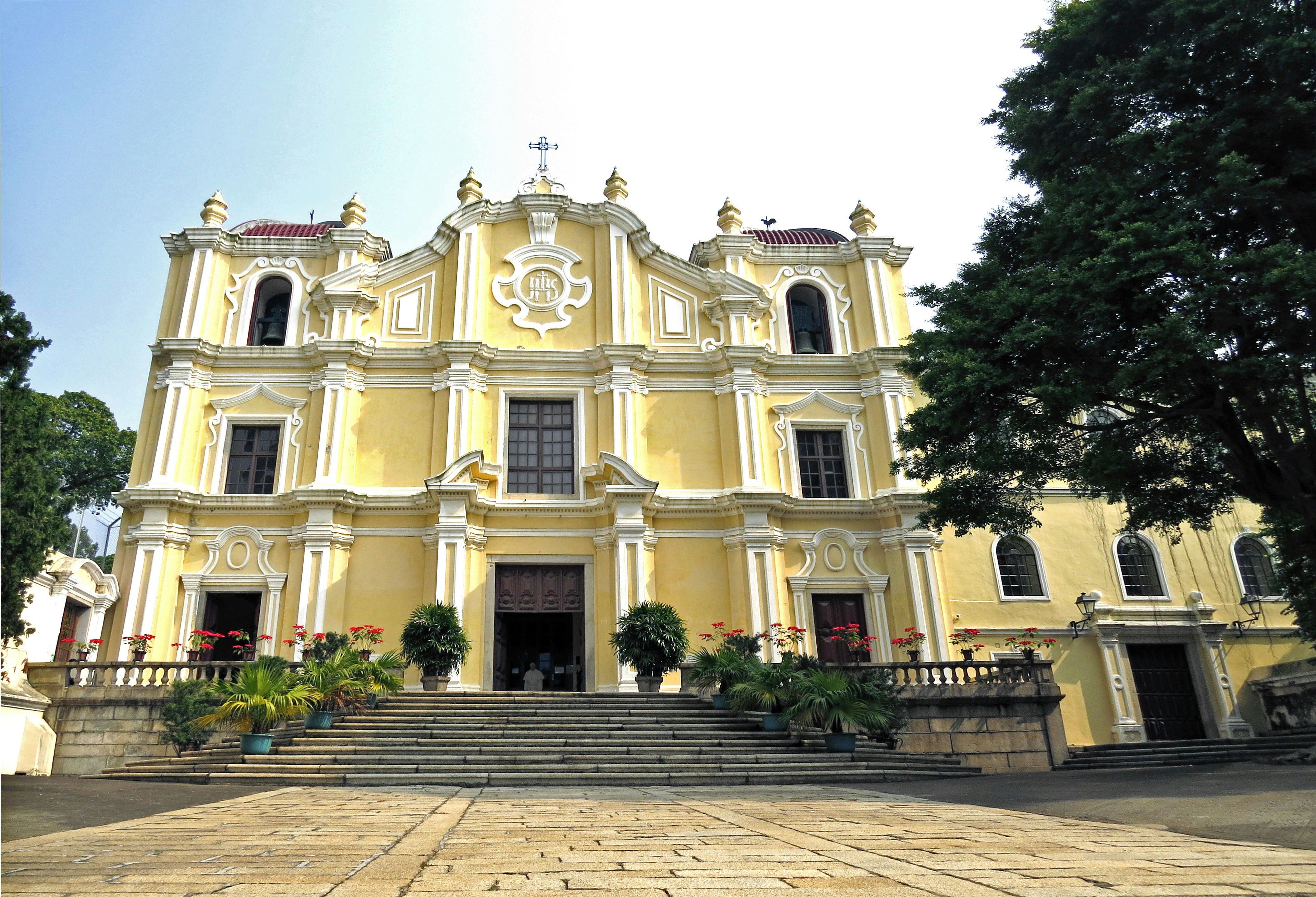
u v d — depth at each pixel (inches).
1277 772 446.9
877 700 545.6
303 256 903.7
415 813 295.6
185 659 743.7
